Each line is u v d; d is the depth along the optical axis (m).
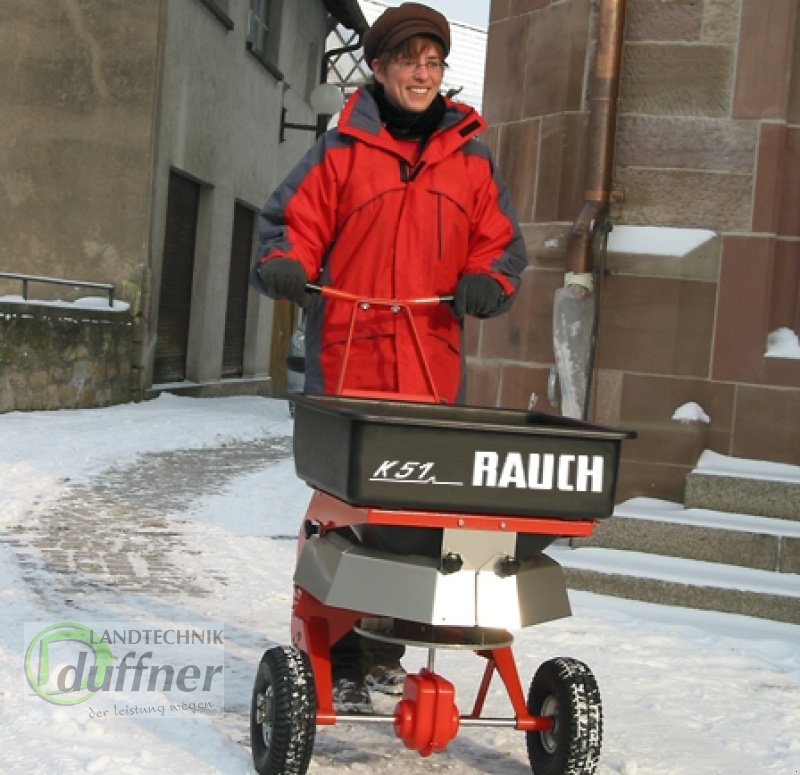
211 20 22.89
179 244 22.88
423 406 4.57
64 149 20.52
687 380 8.59
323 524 4.40
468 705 5.37
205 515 10.36
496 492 3.93
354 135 4.71
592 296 8.59
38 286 20.56
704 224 8.56
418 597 3.96
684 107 8.59
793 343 8.54
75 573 7.71
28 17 20.44
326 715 4.14
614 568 7.66
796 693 5.84
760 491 8.16
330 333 4.83
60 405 17.80
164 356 22.56
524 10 9.27
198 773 4.26
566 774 4.16
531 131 9.09
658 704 5.53
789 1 8.40
